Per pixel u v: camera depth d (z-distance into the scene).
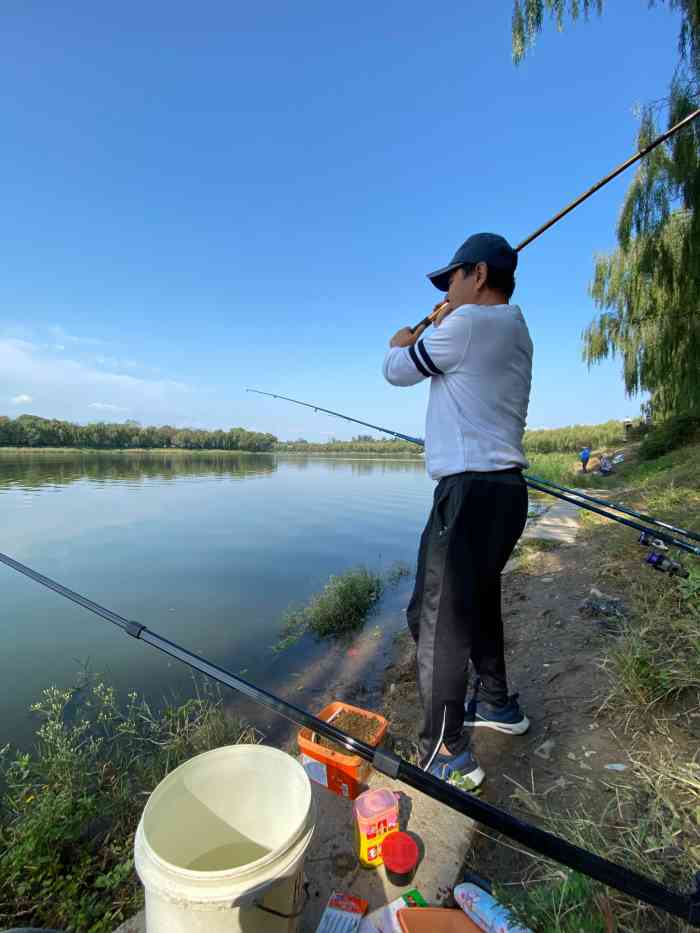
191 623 5.10
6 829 2.18
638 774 1.70
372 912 1.36
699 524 4.71
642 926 1.20
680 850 1.37
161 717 3.24
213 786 1.33
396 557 8.15
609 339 15.88
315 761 1.89
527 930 1.18
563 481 15.23
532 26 5.88
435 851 1.54
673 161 9.20
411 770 1.07
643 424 25.97
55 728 2.73
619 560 4.39
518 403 1.71
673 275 10.66
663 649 2.34
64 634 4.76
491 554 1.67
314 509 13.59
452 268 1.83
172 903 0.99
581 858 0.94
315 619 5.03
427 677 1.70
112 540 9.14
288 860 1.08
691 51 7.95
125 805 2.32
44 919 1.82
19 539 9.09
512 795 1.77
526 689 2.59
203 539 9.38
